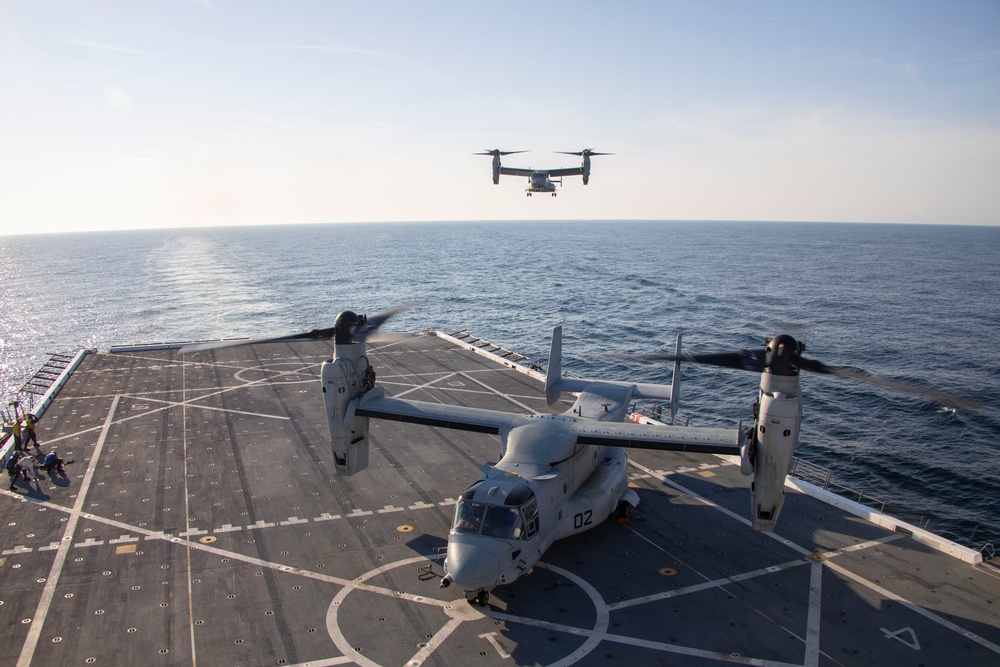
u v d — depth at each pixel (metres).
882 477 42.28
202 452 31.88
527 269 190.88
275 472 29.52
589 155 60.97
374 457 31.64
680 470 30.61
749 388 64.38
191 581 20.53
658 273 175.62
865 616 18.97
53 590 19.91
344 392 24.31
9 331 99.31
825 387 62.44
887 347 78.44
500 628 18.28
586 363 74.12
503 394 42.47
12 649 17.09
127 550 22.44
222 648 17.25
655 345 82.25
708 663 16.86
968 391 60.66
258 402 40.41
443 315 106.25
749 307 111.44
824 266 198.00
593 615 18.97
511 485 20.14
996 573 21.41
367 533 23.94
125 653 17.00
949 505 38.38
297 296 133.25
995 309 108.19
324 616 18.77
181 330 98.06
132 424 36.03
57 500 26.34
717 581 20.94
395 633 18.00
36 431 34.72
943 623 18.64
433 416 24.95
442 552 22.59
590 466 24.97
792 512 26.08
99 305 124.75
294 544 23.02
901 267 193.75
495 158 62.38
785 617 18.92
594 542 23.61
